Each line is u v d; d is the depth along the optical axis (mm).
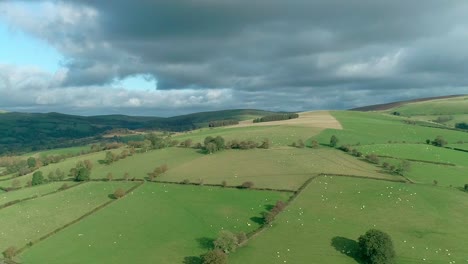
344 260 84688
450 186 122562
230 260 86375
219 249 85188
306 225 100188
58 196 136625
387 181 125062
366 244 83250
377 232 84938
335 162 146375
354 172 134375
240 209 112562
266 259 85875
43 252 96375
